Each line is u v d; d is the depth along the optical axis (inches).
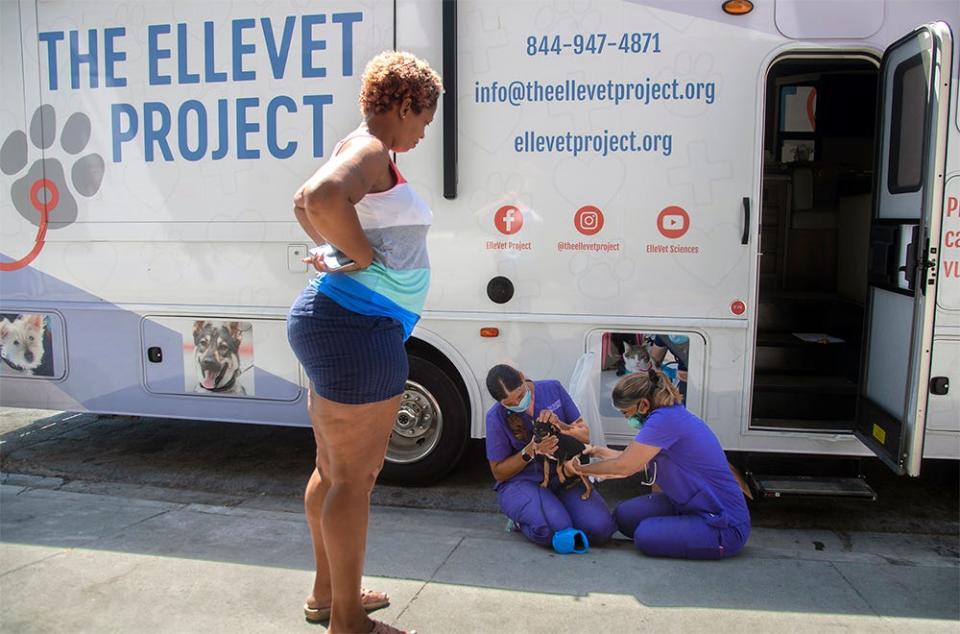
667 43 153.8
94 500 162.7
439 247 164.2
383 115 90.4
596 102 156.4
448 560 131.1
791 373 189.0
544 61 157.3
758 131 153.3
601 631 106.6
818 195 230.4
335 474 92.5
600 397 162.6
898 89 145.9
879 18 150.0
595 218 158.4
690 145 154.8
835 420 168.4
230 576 123.0
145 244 177.5
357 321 87.7
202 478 186.1
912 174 140.6
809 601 116.7
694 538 131.1
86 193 179.5
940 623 110.3
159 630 106.1
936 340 149.9
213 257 174.4
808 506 170.2
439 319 165.9
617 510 144.7
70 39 177.0
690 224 156.1
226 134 171.0
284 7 166.2
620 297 159.3
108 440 216.1
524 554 134.2
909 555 145.9
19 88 180.5
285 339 172.9
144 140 175.3
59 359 185.6
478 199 161.8
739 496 134.5
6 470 191.5
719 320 157.1
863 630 108.0
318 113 166.7
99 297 181.5
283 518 151.8
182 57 171.8
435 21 160.6
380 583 121.2
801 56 152.3
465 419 171.5
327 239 81.7
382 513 162.9
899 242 144.7
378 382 88.8
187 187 174.1
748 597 118.0
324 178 78.4
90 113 177.5
